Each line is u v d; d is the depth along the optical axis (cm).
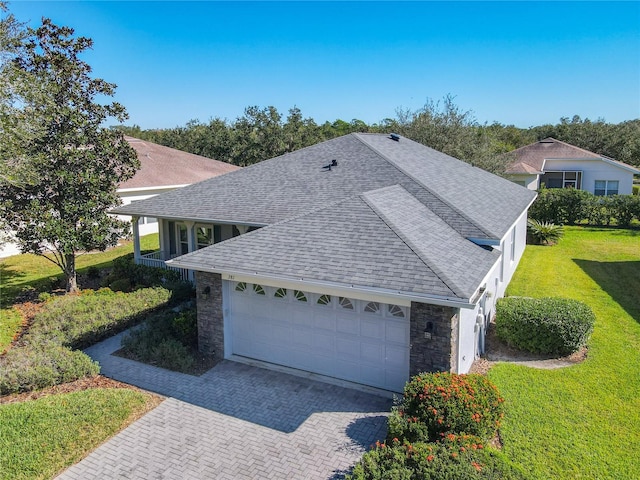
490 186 2012
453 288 842
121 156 1844
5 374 1026
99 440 853
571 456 769
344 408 959
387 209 1209
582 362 1135
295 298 1106
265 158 4903
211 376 1113
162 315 1395
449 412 761
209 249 1188
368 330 1026
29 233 1650
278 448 830
